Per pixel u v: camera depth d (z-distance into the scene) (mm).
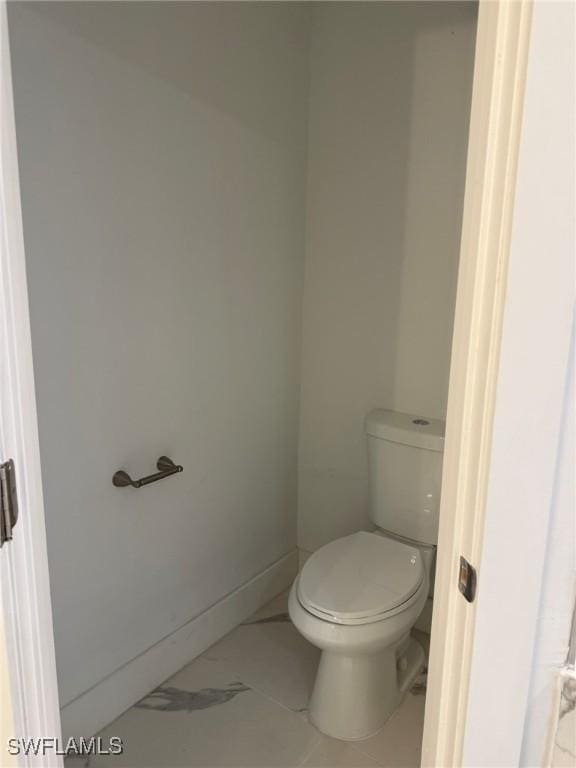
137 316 1640
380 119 1989
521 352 659
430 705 850
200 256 1807
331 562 1814
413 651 2064
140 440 1715
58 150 1377
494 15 611
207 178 1785
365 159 2045
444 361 2000
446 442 776
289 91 2037
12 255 891
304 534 2484
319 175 2158
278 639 2160
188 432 1877
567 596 772
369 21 1953
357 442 2256
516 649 756
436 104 1875
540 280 642
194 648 2043
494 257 645
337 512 2365
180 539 1922
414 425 1970
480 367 680
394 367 2113
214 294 1883
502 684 766
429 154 1915
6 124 851
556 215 626
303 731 1753
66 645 1604
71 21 1358
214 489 2027
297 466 2436
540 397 677
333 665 1736
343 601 1631
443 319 1979
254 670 1998
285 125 2047
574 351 686
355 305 2162
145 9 1522
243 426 2105
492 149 629
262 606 2348
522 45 583
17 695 1026
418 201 1962
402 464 1957
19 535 979
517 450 688
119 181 1531
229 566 2162
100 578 1669
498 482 691
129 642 1798
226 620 2172
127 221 1569
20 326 924
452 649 779
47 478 1479
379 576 1738
